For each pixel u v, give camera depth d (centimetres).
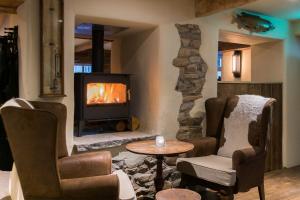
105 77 350
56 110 269
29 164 201
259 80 513
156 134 359
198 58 388
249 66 587
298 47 496
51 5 290
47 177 201
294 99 496
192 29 382
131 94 409
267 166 461
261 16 437
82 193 203
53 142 197
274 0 367
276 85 474
